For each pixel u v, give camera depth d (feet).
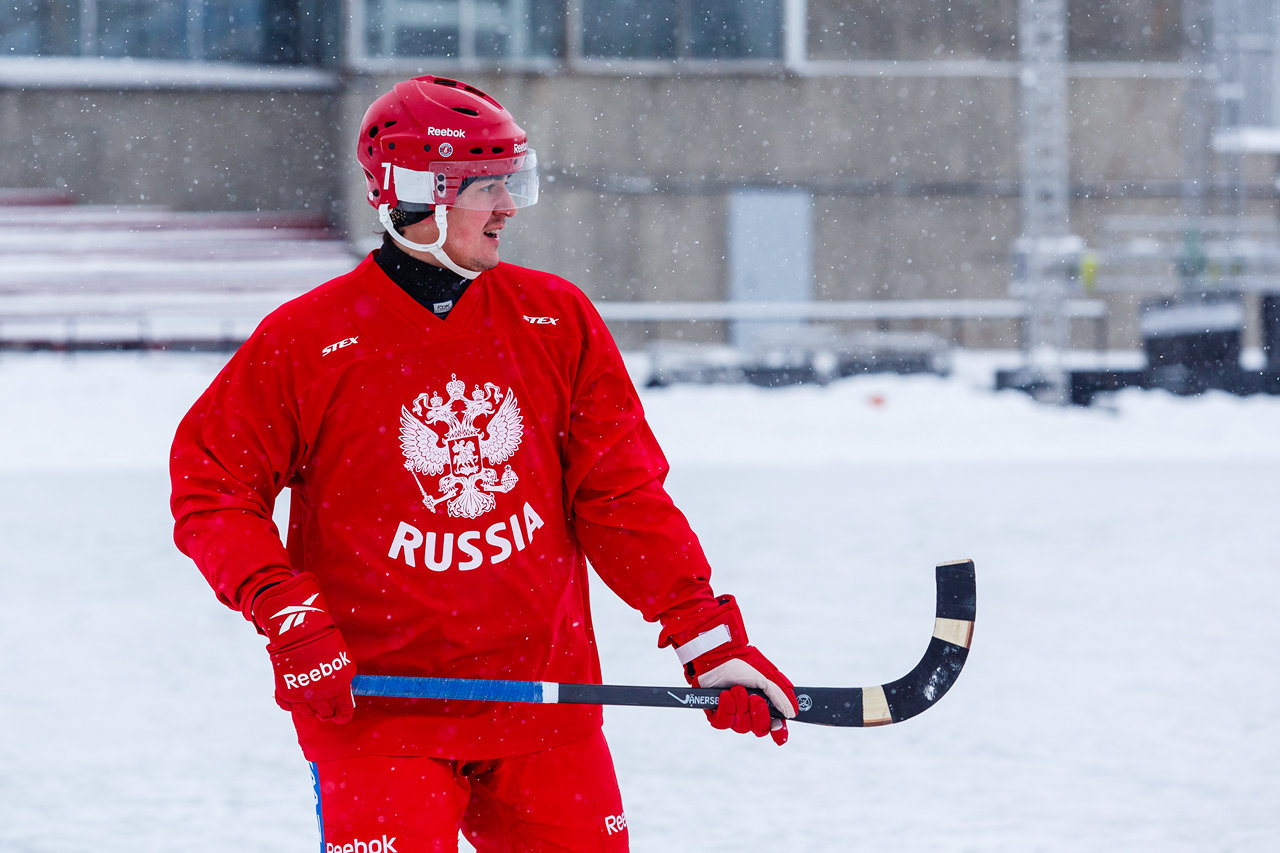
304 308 24.32
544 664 24.81
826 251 253.24
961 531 101.71
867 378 223.92
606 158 246.68
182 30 243.19
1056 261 213.05
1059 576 84.28
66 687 59.98
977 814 43.04
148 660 65.05
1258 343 264.11
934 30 252.83
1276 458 160.15
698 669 24.81
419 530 24.18
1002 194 255.70
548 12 244.42
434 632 24.18
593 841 24.73
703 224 249.96
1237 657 64.18
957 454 163.63
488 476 24.47
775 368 213.05
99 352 211.20
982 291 256.11
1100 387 209.15
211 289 230.27
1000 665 63.10
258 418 24.04
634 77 246.68
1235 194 257.75
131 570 88.22
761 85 249.55
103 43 240.53
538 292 25.38
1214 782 46.01
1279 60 271.90
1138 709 55.42
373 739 23.82
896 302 254.27
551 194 245.45
